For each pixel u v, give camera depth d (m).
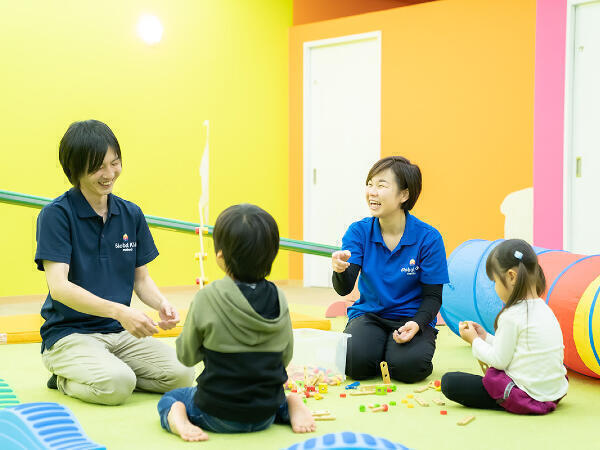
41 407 1.55
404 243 2.46
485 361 1.96
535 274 1.94
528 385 1.89
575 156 4.74
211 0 5.68
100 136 2.04
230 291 1.60
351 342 2.37
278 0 6.06
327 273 5.99
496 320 1.97
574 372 2.57
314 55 6.01
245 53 5.89
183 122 5.55
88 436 1.57
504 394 1.89
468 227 5.26
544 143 4.82
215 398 1.62
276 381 1.65
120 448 1.55
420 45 5.42
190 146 5.60
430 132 5.40
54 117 4.90
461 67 5.25
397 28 5.52
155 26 5.34
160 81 5.41
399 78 5.53
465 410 1.94
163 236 5.45
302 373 2.31
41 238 2.04
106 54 5.12
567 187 4.73
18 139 4.75
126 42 5.22
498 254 1.97
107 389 1.94
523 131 5.02
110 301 1.97
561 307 2.41
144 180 5.34
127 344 2.13
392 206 2.42
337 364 2.34
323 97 5.98
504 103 5.08
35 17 4.79
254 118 5.96
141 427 1.74
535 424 1.79
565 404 2.04
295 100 6.10
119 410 1.91
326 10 6.36
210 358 1.62
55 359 2.06
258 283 1.66
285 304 1.68
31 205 2.97
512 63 5.04
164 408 1.71
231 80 5.82
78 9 4.98
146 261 2.26
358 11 6.55
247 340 1.60
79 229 2.10
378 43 5.64
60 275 2.01
